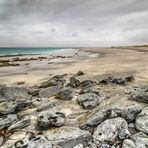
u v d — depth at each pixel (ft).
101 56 164.86
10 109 28.96
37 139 20.03
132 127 23.52
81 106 32.12
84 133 21.39
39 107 30.81
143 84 45.52
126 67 79.97
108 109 25.52
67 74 67.67
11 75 70.95
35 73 74.02
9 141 20.88
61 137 20.70
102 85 45.75
